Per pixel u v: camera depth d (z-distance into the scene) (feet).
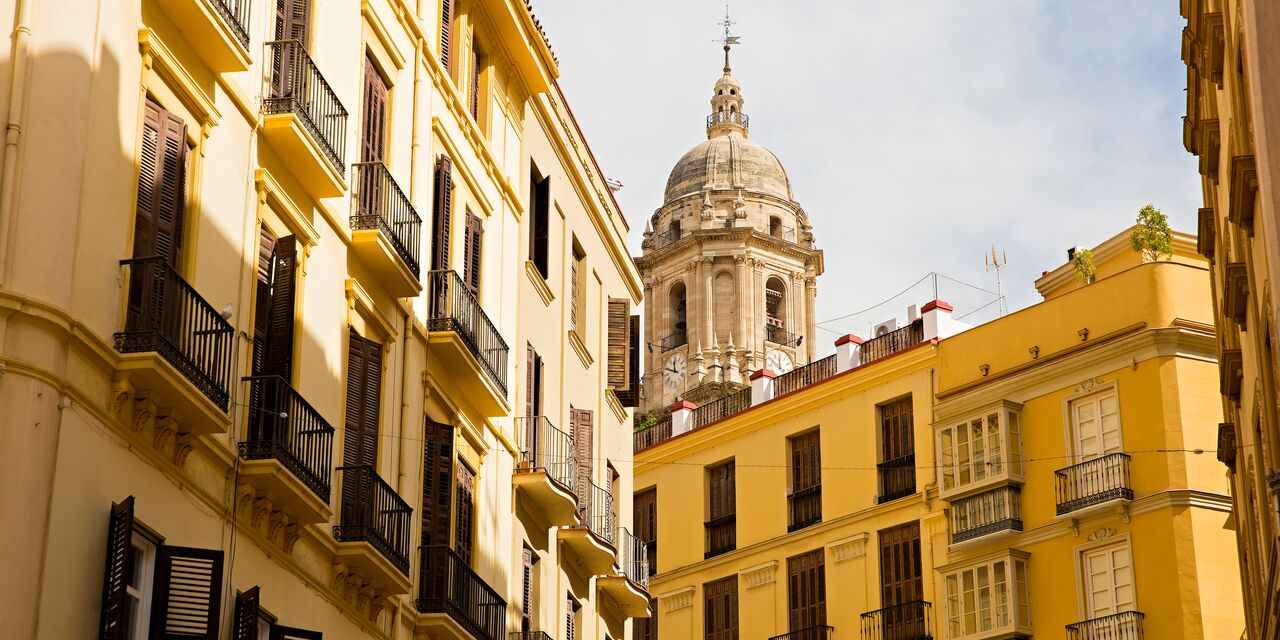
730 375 282.97
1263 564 72.28
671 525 153.69
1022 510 125.39
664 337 295.07
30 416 47.75
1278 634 68.18
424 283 81.10
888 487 135.85
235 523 58.95
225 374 57.11
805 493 142.61
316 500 62.28
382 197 73.97
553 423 103.76
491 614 83.25
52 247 49.32
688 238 293.64
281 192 65.26
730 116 326.24
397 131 79.05
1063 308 127.95
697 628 147.33
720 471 152.05
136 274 53.06
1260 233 59.47
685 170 313.94
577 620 106.93
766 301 297.53
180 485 55.36
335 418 69.31
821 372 149.59
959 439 130.31
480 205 91.56
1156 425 119.03
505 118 98.02
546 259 102.78
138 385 52.08
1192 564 114.21
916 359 136.87
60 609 47.85
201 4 57.31
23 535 46.83
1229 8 62.69
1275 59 53.83
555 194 108.06
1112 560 118.42
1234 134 64.44
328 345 69.10
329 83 71.05
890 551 133.49
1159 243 136.36
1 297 47.88
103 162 52.19
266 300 63.67
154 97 56.13
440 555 77.66
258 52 64.69
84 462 49.70
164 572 52.03
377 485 70.59
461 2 91.86
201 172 58.75
